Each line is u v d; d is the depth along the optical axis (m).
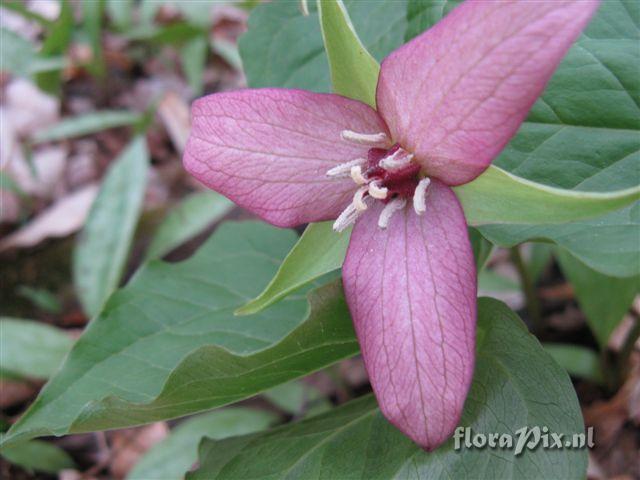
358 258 0.11
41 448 0.19
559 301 0.21
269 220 0.12
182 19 0.35
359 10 0.15
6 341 0.20
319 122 0.11
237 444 0.14
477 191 0.10
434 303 0.10
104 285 0.22
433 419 0.10
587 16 0.09
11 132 0.29
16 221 0.27
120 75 0.32
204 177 0.11
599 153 0.13
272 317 0.16
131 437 0.20
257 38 0.16
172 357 0.15
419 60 0.10
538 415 0.11
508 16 0.09
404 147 0.11
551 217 0.10
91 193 0.26
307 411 0.19
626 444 0.18
